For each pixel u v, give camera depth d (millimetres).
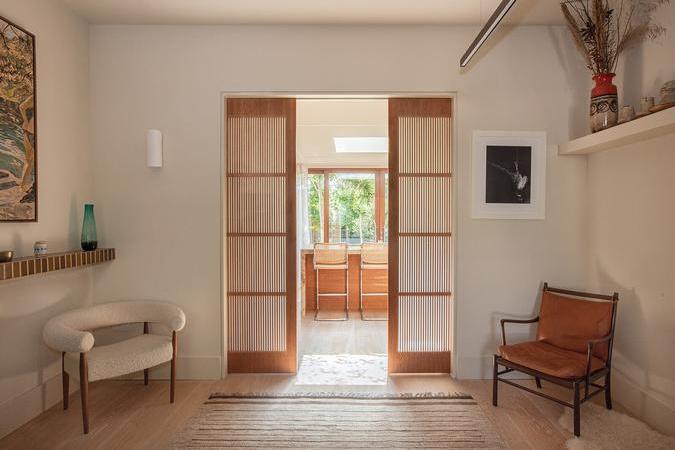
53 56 2662
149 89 3059
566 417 2439
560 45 3059
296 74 3059
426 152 3166
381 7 2799
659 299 2379
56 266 2449
